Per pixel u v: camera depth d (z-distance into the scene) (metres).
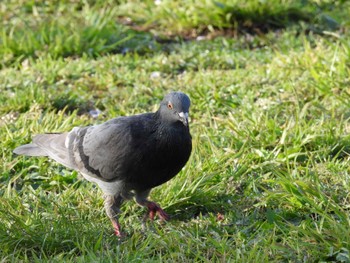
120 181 9.25
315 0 17.41
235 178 10.39
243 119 11.96
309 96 12.68
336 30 16.31
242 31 16.56
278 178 10.04
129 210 9.98
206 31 16.86
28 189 10.42
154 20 17.36
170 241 8.68
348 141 11.07
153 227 9.54
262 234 8.81
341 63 13.29
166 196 9.96
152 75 14.48
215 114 12.68
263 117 11.77
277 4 16.69
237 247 8.53
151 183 9.27
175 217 9.83
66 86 13.95
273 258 8.39
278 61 14.27
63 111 12.21
